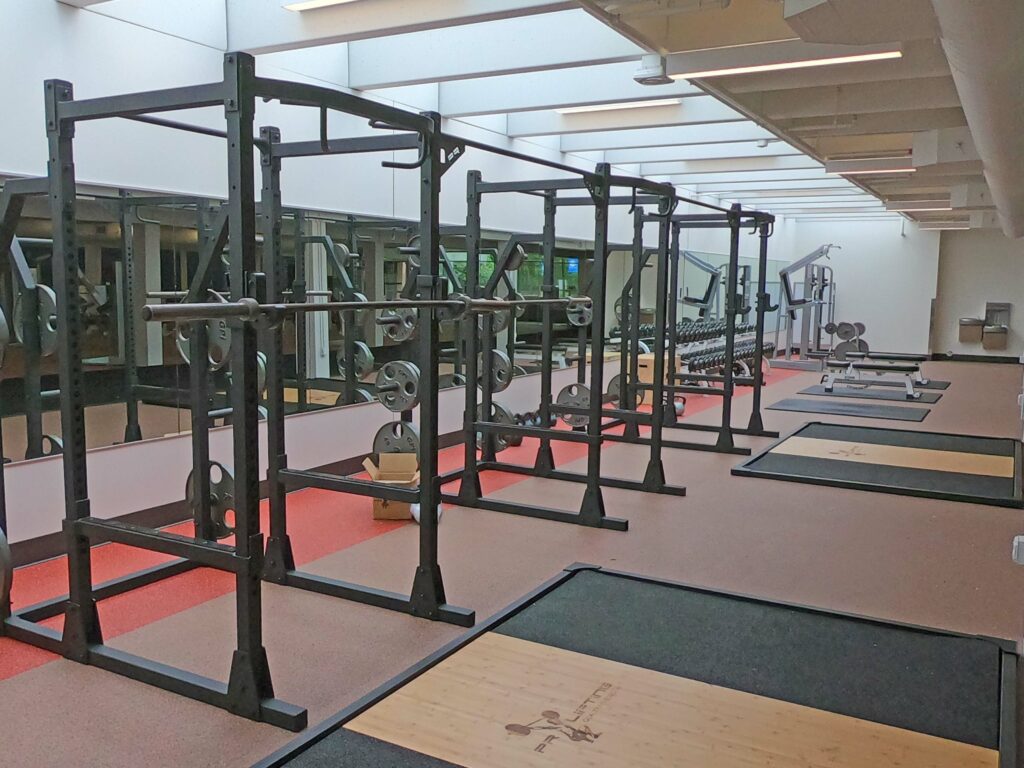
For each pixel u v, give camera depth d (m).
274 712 2.69
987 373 13.84
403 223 6.34
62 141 3.01
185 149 4.68
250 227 2.63
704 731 2.67
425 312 3.48
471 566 4.22
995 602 3.83
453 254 6.95
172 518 4.77
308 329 5.55
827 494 5.77
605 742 2.60
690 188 11.41
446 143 3.60
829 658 3.21
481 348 6.33
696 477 6.24
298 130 5.40
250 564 2.71
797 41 4.36
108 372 4.37
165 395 4.68
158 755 2.53
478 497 5.32
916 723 2.74
